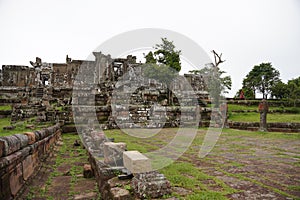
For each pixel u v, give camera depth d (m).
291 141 10.80
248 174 4.92
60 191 4.66
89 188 4.85
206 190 3.80
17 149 3.73
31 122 14.88
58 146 10.44
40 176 5.29
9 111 20.41
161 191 3.33
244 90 43.69
